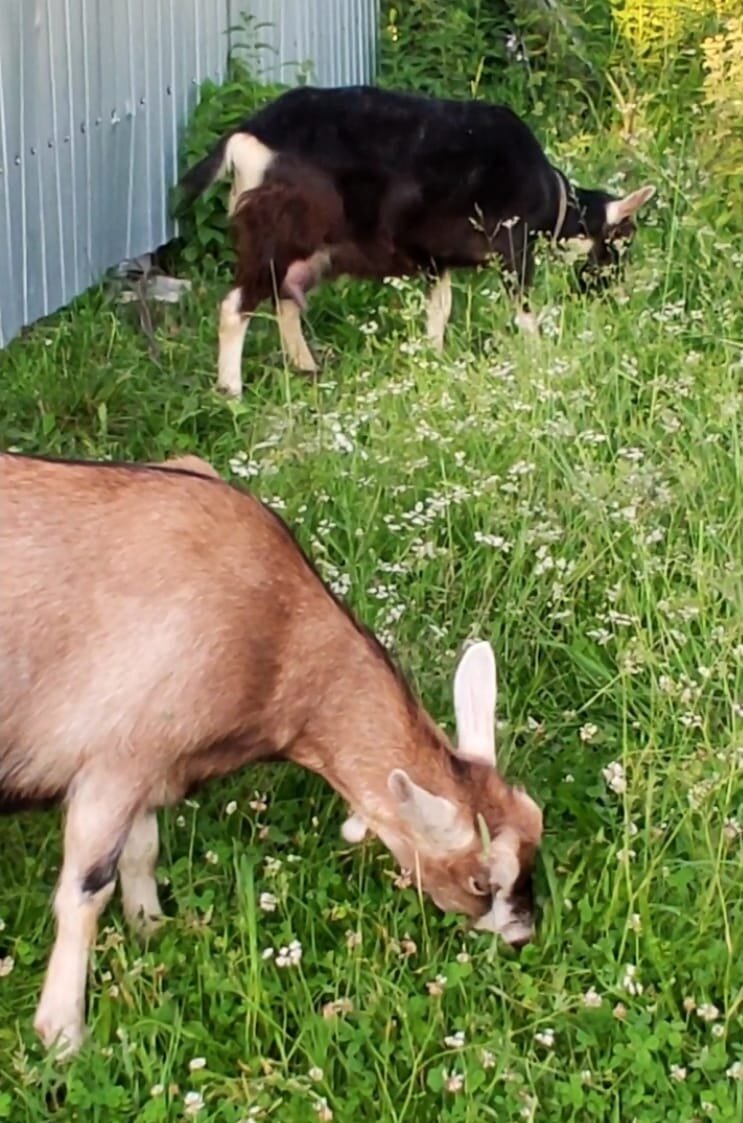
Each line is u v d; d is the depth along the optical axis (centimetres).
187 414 496
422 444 465
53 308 553
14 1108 340
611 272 577
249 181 541
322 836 382
